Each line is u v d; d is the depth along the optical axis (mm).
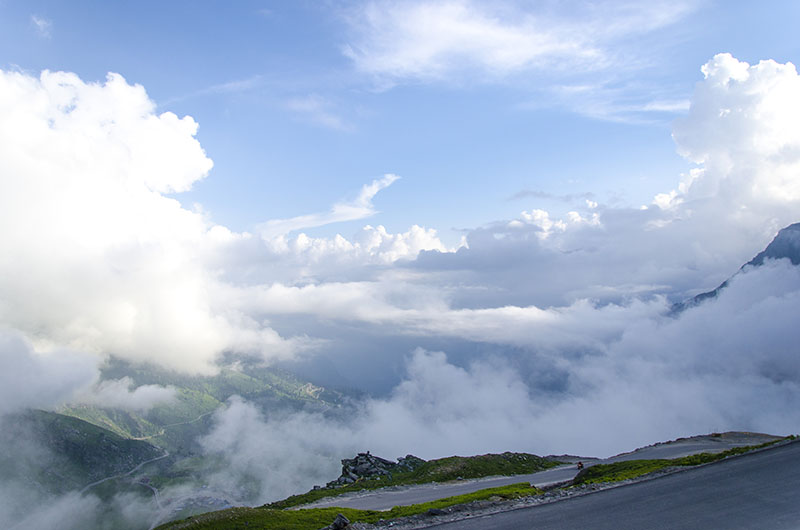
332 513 75125
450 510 64125
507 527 53906
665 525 49969
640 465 102562
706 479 67500
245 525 68188
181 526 69750
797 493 56375
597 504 60531
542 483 119750
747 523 48406
